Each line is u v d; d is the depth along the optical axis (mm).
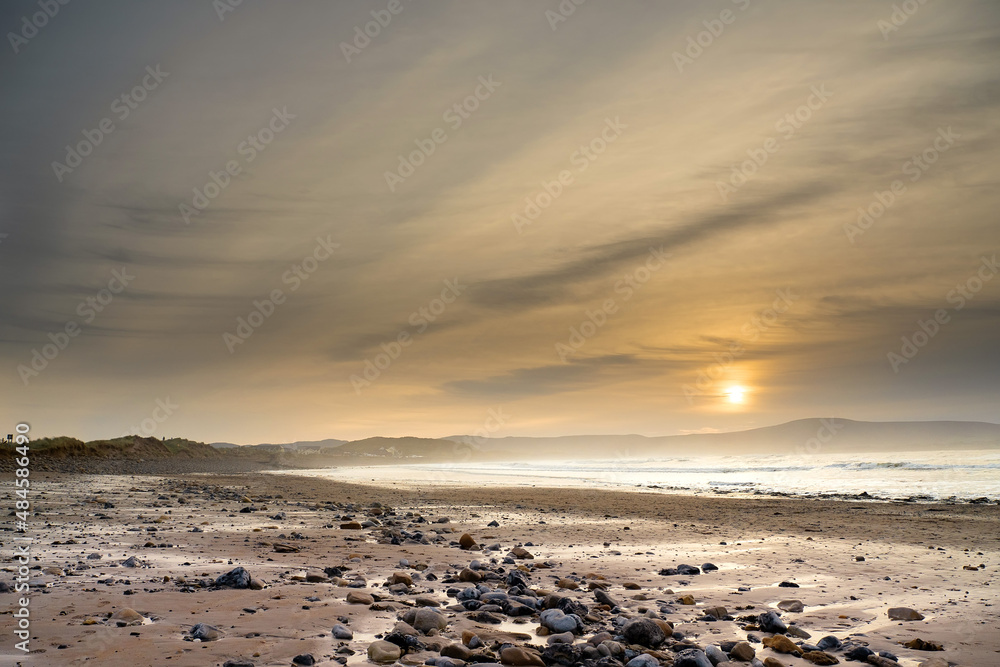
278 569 10000
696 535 16266
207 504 22000
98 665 5043
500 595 8141
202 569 9727
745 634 7086
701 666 5586
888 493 34906
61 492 24281
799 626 7578
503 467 103250
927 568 11469
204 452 94688
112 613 6738
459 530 16812
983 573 10977
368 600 7746
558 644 5855
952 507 24812
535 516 21156
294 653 5637
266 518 18047
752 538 15766
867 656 6199
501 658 5641
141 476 42188
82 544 11867
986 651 6531
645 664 5570
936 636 7102
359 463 118812
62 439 56000
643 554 13016
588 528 17547
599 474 70312
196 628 6082
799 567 11547
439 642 6207
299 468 78188
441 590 8930
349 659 5555
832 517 21297
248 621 6656
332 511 21312
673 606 8438
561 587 9477
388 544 13492
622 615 7805
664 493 36062
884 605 8609
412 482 45406
